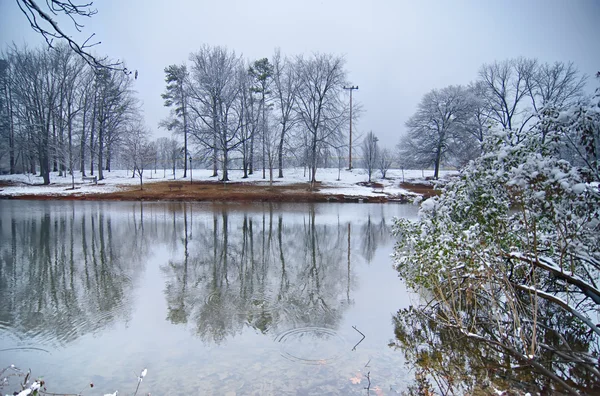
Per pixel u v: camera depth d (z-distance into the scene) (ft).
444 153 149.18
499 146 19.86
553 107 20.03
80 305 26.30
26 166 156.15
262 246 47.39
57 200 105.40
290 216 77.05
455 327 21.75
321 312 25.04
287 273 35.09
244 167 142.92
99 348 19.70
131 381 16.33
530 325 21.38
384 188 129.49
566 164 17.13
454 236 20.47
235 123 137.49
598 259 19.13
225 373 17.06
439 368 17.65
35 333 21.54
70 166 130.82
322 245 48.44
